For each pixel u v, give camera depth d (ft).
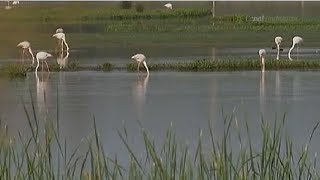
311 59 435.12
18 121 250.98
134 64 404.36
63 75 383.24
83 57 466.29
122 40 574.15
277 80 354.54
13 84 350.64
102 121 255.91
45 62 405.39
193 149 197.67
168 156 145.69
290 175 139.95
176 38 587.68
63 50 495.41
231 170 148.05
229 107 281.74
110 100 301.43
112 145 214.48
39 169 142.51
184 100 299.38
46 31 617.21
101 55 475.72
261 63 402.52
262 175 139.03
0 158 148.05
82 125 247.91
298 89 325.01
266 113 267.18
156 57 460.96
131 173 143.02
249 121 249.14
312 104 285.64
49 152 140.26
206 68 399.44
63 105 289.94
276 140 143.95
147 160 166.40
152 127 245.04
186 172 148.05
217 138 213.25
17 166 152.46
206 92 319.88
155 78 366.63
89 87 338.54
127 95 314.14
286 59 432.25
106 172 139.64
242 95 310.24
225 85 339.57
